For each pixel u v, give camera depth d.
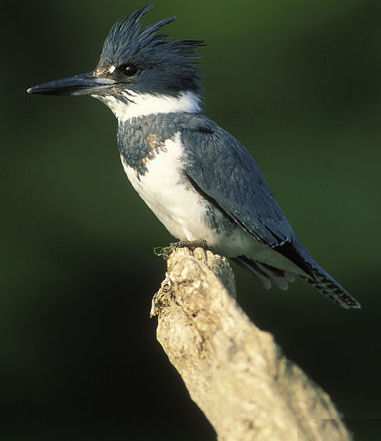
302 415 4.30
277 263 9.20
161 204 8.45
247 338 4.50
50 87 8.85
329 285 9.21
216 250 8.92
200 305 5.25
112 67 8.78
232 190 8.42
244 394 4.37
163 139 8.30
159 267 16.69
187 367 5.44
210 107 17.94
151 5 9.15
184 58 8.80
